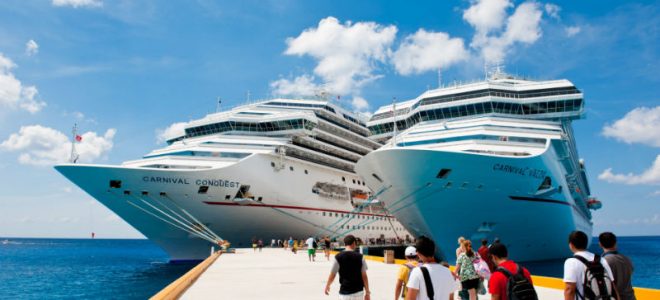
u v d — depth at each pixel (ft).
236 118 156.35
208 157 135.54
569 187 135.33
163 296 31.96
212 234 133.28
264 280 56.24
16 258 286.87
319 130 165.48
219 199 127.85
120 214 127.54
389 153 99.60
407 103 155.94
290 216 143.13
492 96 125.59
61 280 140.87
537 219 111.34
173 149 141.90
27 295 107.86
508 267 19.80
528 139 111.55
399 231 201.16
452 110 129.90
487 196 101.40
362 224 176.24
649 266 205.46
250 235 141.38
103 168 118.01
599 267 19.35
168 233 136.56
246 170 130.72
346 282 23.76
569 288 19.42
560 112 125.08
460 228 106.83
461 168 97.04
